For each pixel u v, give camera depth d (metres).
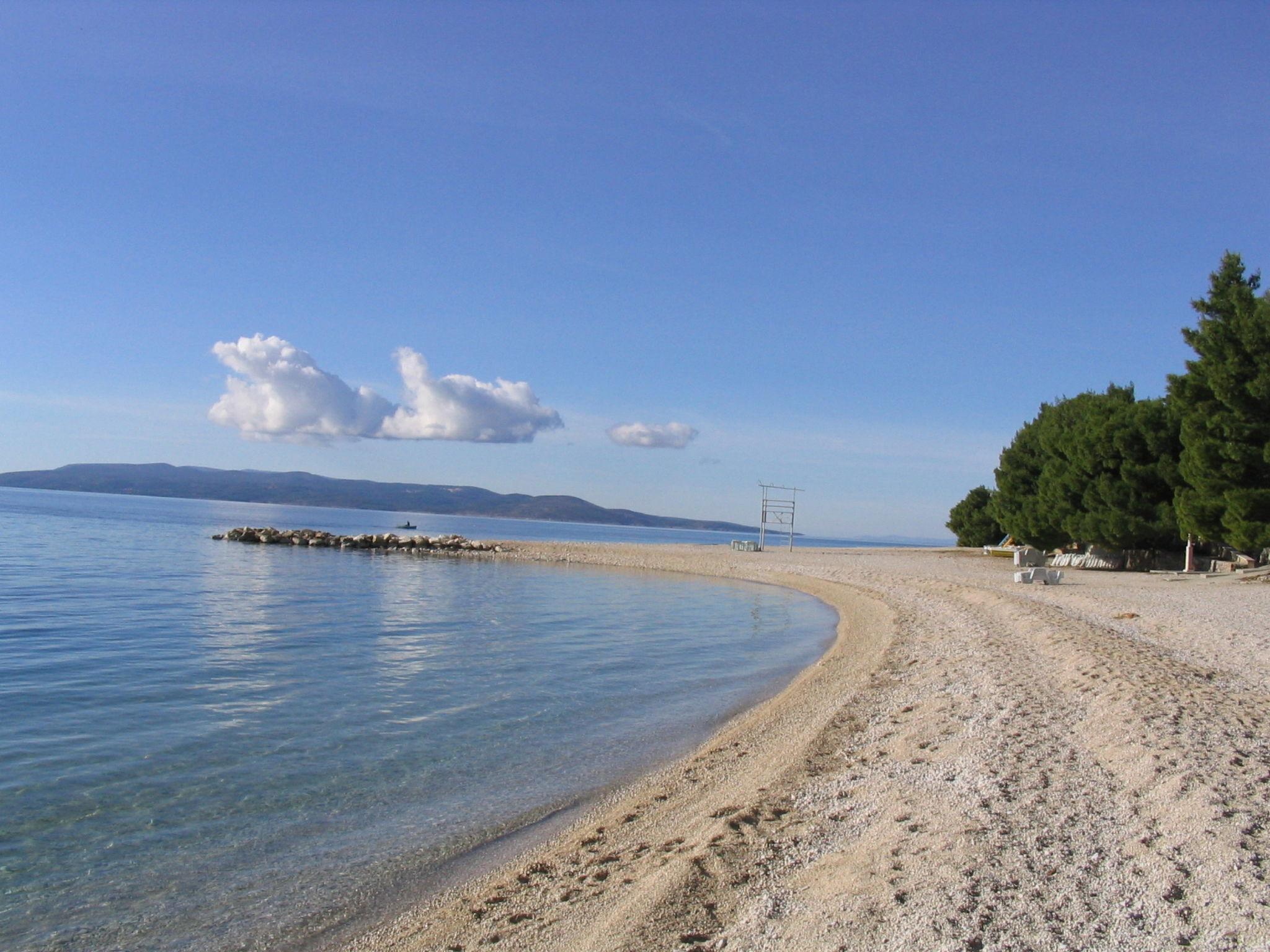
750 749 10.91
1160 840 6.18
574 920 6.11
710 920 5.76
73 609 26.28
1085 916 5.17
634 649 20.84
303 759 10.79
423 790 9.64
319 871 7.45
